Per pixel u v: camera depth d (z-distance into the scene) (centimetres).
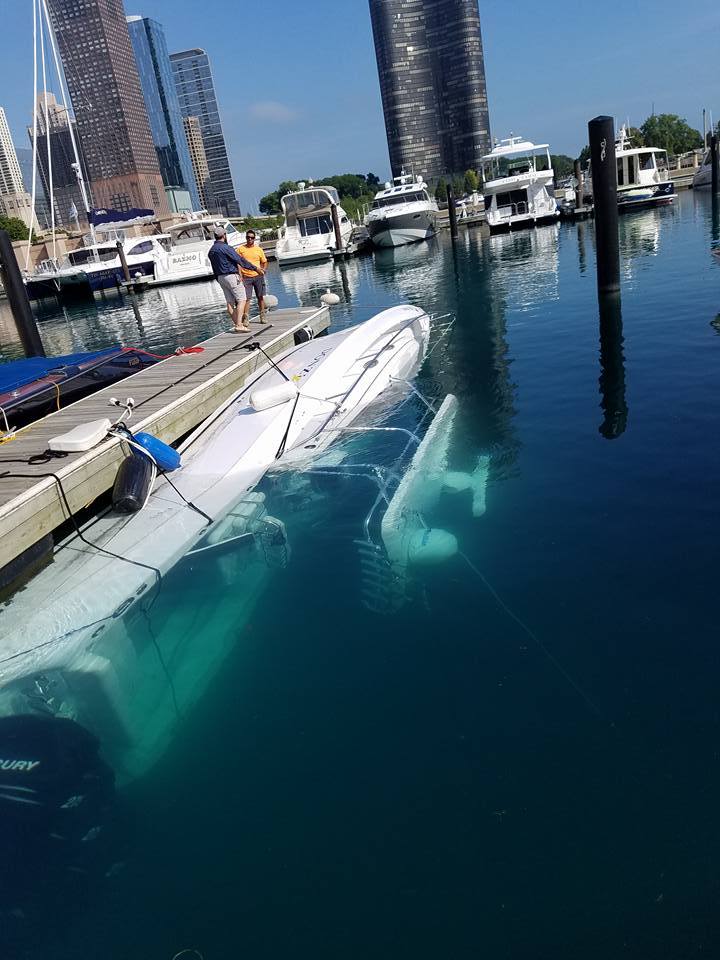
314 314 1156
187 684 324
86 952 213
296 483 528
